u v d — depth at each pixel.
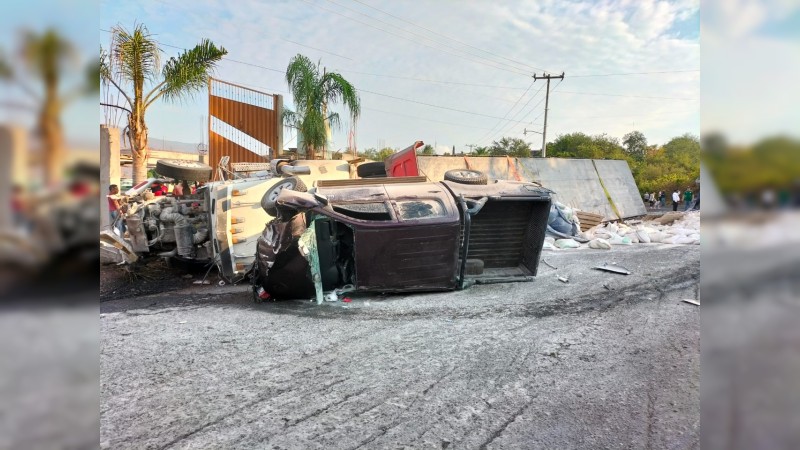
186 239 6.87
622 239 10.30
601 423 2.48
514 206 6.32
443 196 5.43
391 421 2.53
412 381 3.01
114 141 9.27
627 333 3.95
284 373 3.16
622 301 5.03
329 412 2.63
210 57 9.95
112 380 3.06
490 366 3.24
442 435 2.38
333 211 4.93
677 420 2.50
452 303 4.95
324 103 13.10
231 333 4.05
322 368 3.24
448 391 2.87
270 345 3.72
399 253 5.09
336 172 8.16
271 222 5.24
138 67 9.34
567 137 41.81
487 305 4.86
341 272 5.50
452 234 5.24
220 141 13.02
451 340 3.78
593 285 5.84
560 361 3.32
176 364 3.34
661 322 4.25
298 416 2.58
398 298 5.20
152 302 5.43
